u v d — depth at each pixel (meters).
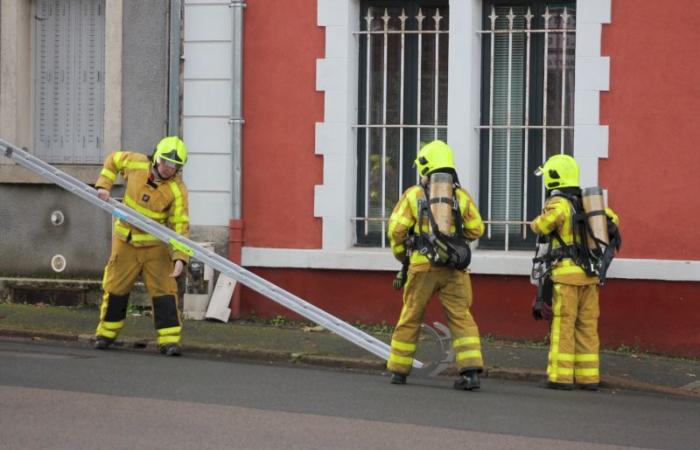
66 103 31.58
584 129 27.39
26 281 30.50
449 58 28.23
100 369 22.42
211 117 29.75
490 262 27.77
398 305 28.69
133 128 30.52
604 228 22.97
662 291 27.00
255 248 29.42
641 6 27.03
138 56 30.41
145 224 24.69
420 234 22.12
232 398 19.94
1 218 31.27
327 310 29.12
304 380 22.45
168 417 18.12
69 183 25.27
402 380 22.59
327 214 29.02
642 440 18.02
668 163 26.98
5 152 25.59
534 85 28.33
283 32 29.23
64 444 16.20
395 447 16.73
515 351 26.38
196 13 29.77
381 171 29.33
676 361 26.31
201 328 27.86
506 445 17.16
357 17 29.25
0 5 30.97
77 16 31.45
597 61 27.27
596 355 23.27
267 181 29.42
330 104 28.95
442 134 28.92
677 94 26.89
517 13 28.41
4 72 30.98
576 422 19.23
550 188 23.38
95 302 30.23
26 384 20.41
